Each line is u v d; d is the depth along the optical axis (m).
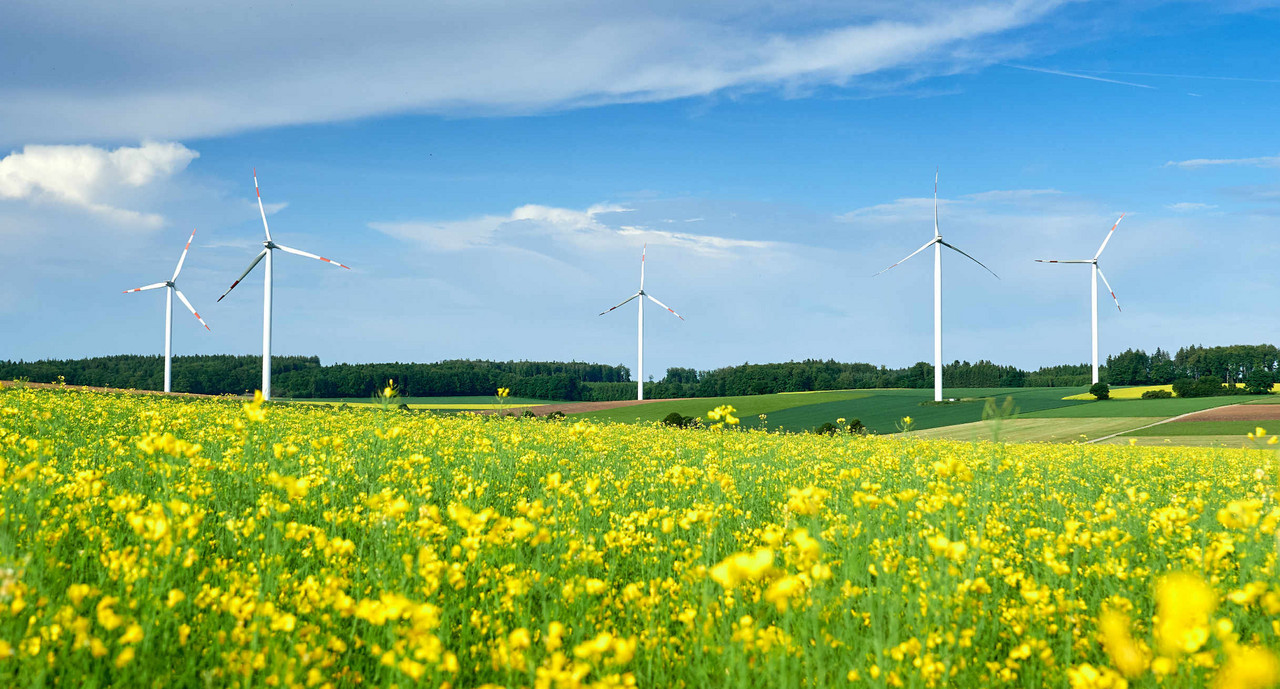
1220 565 4.83
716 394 142.00
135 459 8.99
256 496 7.24
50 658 2.94
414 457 7.10
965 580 4.23
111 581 4.17
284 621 3.16
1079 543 5.27
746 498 9.17
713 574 2.82
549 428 22.38
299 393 109.56
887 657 3.35
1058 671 3.66
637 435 23.59
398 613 2.88
